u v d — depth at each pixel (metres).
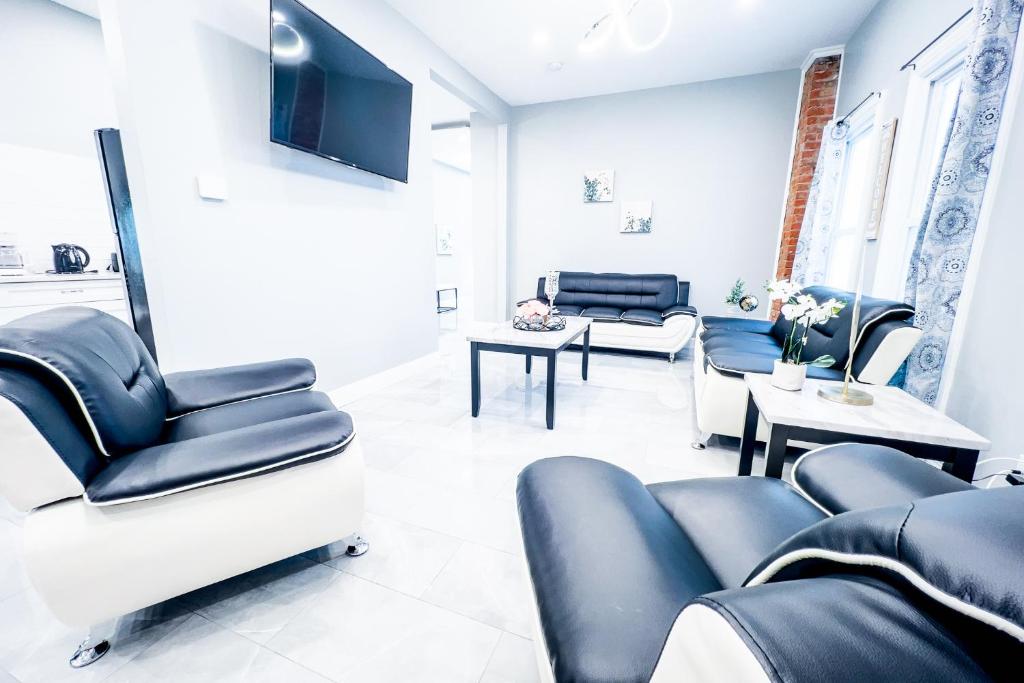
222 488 1.02
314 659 1.01
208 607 1.16
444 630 1.09
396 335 3.17
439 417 2.49
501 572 1.29
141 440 1.09
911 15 2.44
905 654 0.26
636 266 4.81
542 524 0.70
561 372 3.47
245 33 2.01
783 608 0.30
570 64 3.81
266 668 0.99
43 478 0.85
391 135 2.78
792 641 0.26
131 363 1.25
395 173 2.88
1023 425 1.40
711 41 3.39
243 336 2.11
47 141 3.00
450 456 2.01
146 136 1.67
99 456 0.98
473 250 5.45
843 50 3.49
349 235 2.69
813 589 0.32
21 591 1.21
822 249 3.46
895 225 2.53
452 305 7.77
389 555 1.36
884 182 2.58
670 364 3.76
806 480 0.98
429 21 3.05
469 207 8.59
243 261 2.08
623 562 0.60
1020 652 0.24
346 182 2.63
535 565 0.64
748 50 3.56
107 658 1.01
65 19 2.98
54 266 3.08
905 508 0.34
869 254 2.79
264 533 1.09
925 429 1.26
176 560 0.99
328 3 2.36
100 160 1.73
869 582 0.33
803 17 3.05
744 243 4.36
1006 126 1.52
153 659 1.01
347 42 2.30
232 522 1.04
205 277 1.93
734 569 0.75
